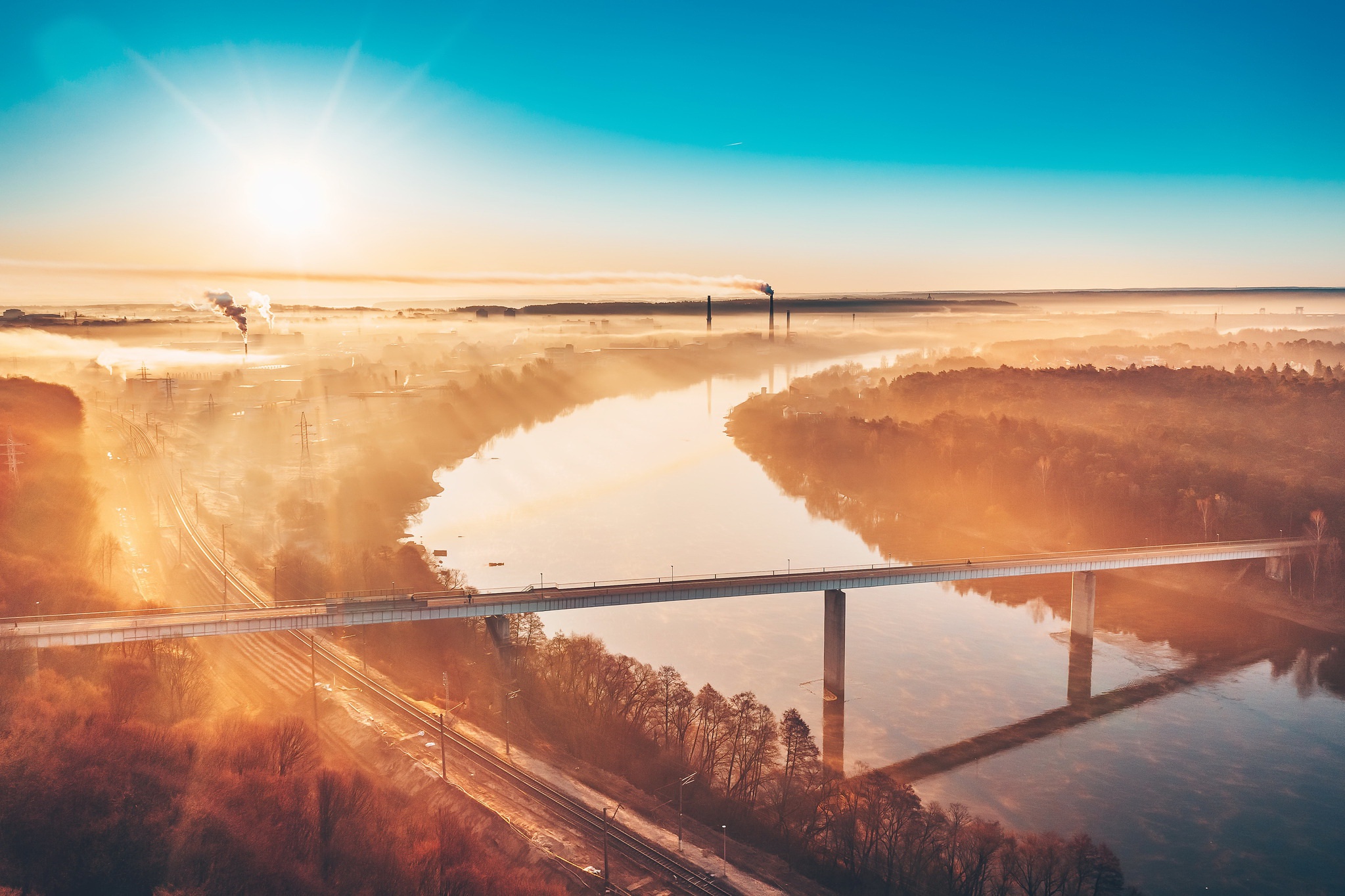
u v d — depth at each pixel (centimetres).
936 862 14175
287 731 15125
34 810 11819
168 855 11794
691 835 15050
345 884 12231
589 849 14400
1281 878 14988
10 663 16112
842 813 15138
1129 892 14100
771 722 18625
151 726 14325
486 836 14475
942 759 18600
